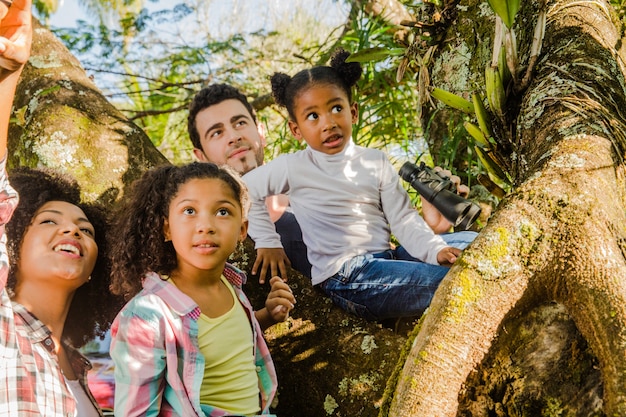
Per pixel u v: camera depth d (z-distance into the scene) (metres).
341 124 2.50
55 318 2.03
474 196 3.33
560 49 2.25
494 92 2.21
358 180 2.48
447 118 3.24
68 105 2.79
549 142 1.90
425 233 2.39
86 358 2.15
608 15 2.46
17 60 1.47
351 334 2.31
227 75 4.94
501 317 1.67
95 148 2.71
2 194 1.66
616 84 2.14
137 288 2.03
